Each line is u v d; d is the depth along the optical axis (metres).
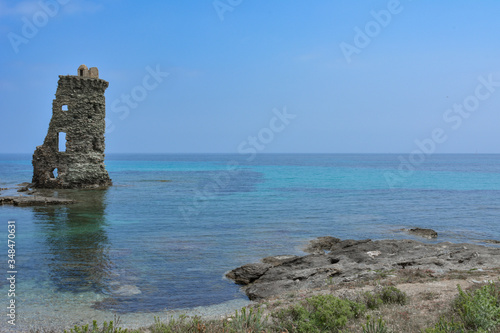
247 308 15.10
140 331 11.89
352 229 33.62
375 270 18.84
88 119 59.56
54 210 40.47
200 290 18.09
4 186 66.19
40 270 20.44
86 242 26.89
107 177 63.81
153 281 19.16
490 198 58.12
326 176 110.62
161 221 35.94
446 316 11.27
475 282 14.80
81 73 60.91
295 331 11.00
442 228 34.81
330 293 14.61
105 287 18.09
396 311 12.03
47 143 58.22
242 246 26.73
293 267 20.81
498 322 10.03
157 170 142.38
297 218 38.78
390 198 57.16
